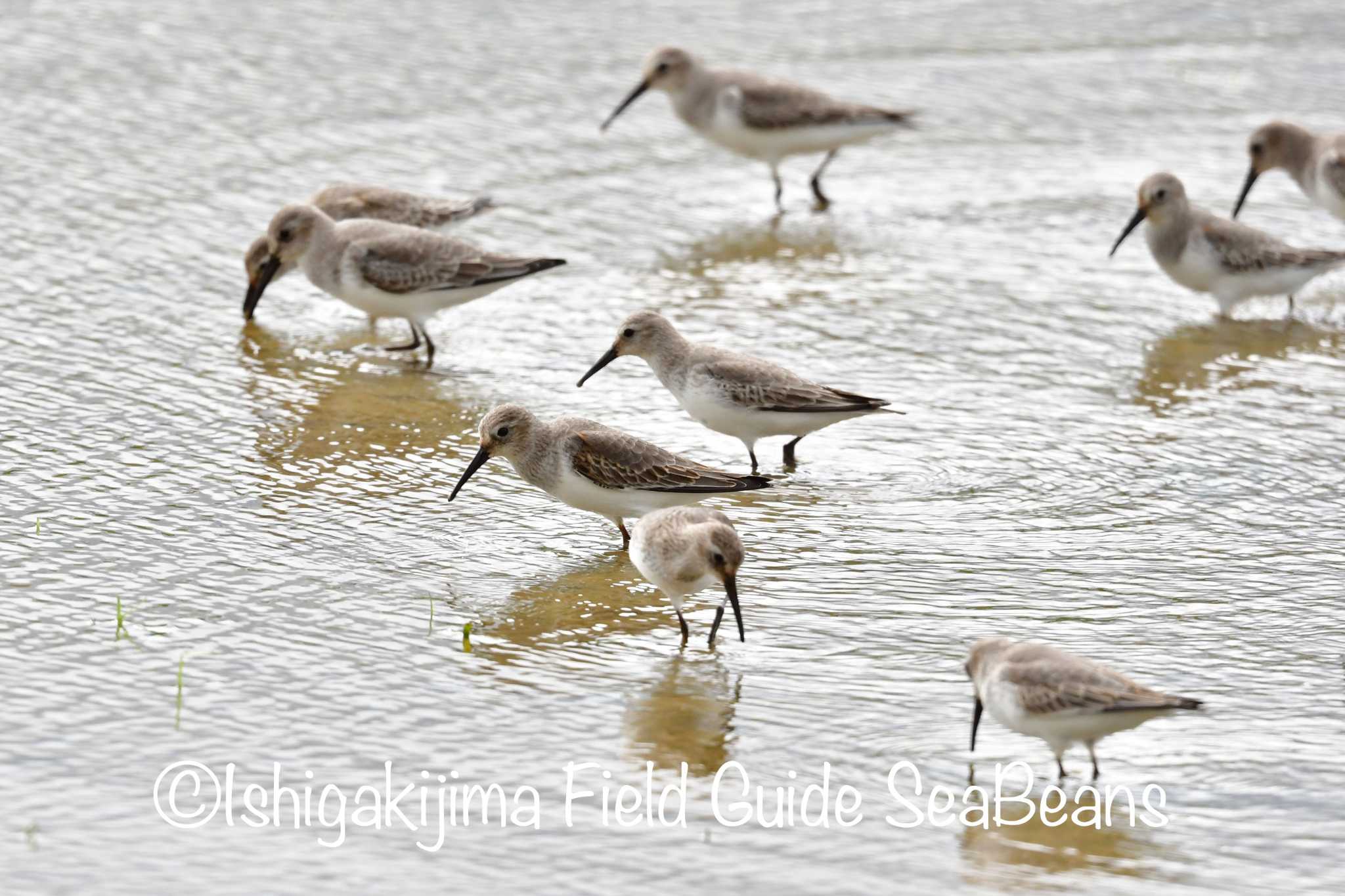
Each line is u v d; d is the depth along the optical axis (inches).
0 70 999.0
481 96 1016.9
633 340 630.5
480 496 608.4
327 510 588.1
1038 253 850.1
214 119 957.8
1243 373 727.1
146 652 488.1
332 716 460.8
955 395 695.1
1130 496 610.2
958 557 562.6
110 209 847.7
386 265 712.4
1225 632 511.5
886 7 1189.7
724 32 1127.6
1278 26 1175.6
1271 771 439.8
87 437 633.0
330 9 1136.2
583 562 561.9
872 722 464.4
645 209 895.7
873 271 826.2
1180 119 1022.4
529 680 483.8
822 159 984.9
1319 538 577.3
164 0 1131.3
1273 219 896.3
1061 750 431.2
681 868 401.4
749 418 618.5
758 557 563.2
